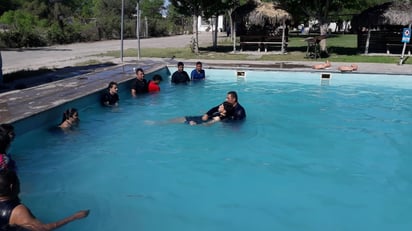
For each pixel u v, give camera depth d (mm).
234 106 7965
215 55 20328
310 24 52156
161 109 9328
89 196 4840
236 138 7129
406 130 7859
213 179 5418
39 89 9125
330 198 4891
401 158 6312
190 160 6082
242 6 22547
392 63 16094
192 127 7703
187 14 21828
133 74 12016
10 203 3516
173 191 5031
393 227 4246
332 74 13109
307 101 10406
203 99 10492
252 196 4922
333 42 31359
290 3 20625
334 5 19891
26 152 6277
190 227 4191
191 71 14266
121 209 4531
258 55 20375
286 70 13547
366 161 6191
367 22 19500
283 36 21344
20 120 6312
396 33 21000
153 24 47438
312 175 5594
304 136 7387
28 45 27875
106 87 9469
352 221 4359
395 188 5195
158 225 4219
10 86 10078
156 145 6734
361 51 22000
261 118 8641
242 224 4266
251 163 6008
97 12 64250
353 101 10445
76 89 9125
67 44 31281
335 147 6809
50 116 7184
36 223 3566
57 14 55219
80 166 5777
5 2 52344
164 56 19656
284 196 4938
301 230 4172
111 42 33969
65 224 4012
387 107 9805
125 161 6012
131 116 8641
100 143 6781
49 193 4883
